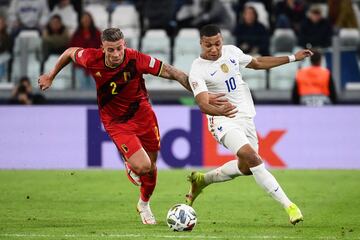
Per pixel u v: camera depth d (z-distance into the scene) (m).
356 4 72.19
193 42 66.12
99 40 63.22
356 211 34.72
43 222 31.12
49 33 63.69
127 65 29.58
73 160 56.03
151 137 30.70
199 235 26.94
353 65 64.88
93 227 29.53
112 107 30.33
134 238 26.28
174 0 69.06
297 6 68.69
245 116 31.69
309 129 56.25
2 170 54.81
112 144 55.88
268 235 27.02
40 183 46.66
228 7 69.94
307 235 27.12
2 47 64.12
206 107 29.34
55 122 56.06
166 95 65.38
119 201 38.53
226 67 31.36
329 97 59.28
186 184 45.81
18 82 63.81
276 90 65.00
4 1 70.19
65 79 63.44
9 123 56.06
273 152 56.09
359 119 56.31
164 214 34.03
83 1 70.69
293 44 65.44
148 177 30.48
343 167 56.34
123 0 71.00
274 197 29.50
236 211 34.75
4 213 34.06
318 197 40.12
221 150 55.53
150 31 68.75
